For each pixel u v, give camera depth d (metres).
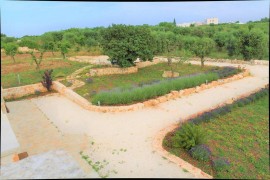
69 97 14.22
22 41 33.12
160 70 21.00
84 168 7.30
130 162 7.62
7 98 14.41
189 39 26.89
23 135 9.53
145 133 9.55
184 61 23.36
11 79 17.80
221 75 17.48
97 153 8.19
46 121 10.94
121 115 11.39
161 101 13.09
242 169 7.79
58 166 5.66
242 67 20.28
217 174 7.32
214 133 10.03
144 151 8.23
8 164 5.88
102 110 11.84
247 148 9.12
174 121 10.66
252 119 11.45
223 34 25.33
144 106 12.38
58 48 30.55
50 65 23.50
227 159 8.23
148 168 7.27
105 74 19.64
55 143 8.86
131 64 19.89
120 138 9.20
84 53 32.88
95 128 10.11
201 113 11.45
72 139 9.17
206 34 29.16
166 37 27.16
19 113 12.02
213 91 15.03
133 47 18.88
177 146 8.52
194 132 8.52
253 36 18.66
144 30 19.66
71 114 11.70
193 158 8.09
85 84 16.80
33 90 15.41
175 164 7.45
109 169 7.27
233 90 15.17
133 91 13.07
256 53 19.23
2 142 6.29
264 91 14.17
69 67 22.27
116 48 19.00
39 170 5.54
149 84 15.31
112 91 13.45
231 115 11.82
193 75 16.97
